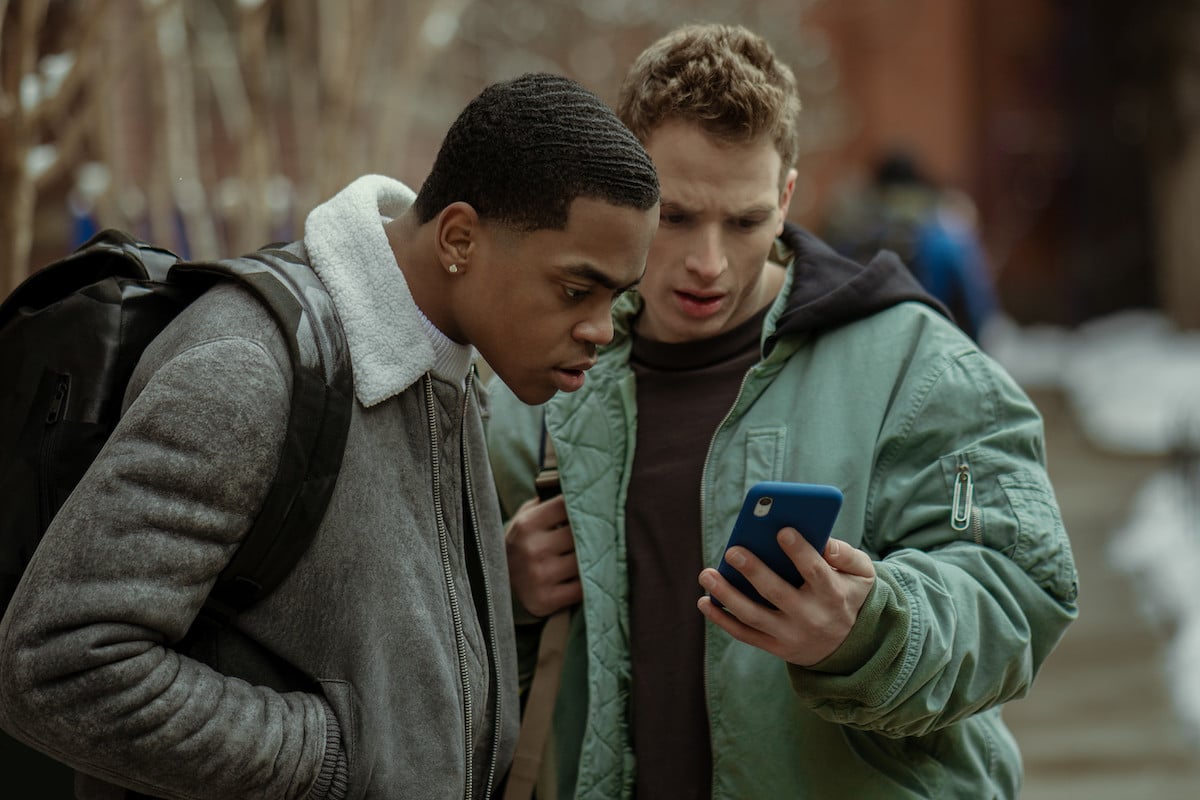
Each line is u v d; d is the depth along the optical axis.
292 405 1.82
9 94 3.03
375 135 4.68
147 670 1.73
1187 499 11.07
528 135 1.84
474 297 1.91
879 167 7.48
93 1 3.12
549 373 1.94
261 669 1.90
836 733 2.25
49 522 1.87
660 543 2.43
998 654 2.14
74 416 1.87
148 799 1.90
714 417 2.46
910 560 2.15
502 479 2.62
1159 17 25.75
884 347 2.36
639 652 2.41
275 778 1.80
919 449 2.29
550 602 2.46
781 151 2.33
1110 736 6.18
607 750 2.38
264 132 3.95
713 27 2.34
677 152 2.25
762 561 1.98
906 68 23.08
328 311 1.90
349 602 1.88
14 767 2.34
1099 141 29.92
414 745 1.91
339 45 4.05
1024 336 29.86
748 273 2.34
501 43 10.59
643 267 1.92
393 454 1.95
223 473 1.76
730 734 2.28
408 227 1.98
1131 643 7.68
